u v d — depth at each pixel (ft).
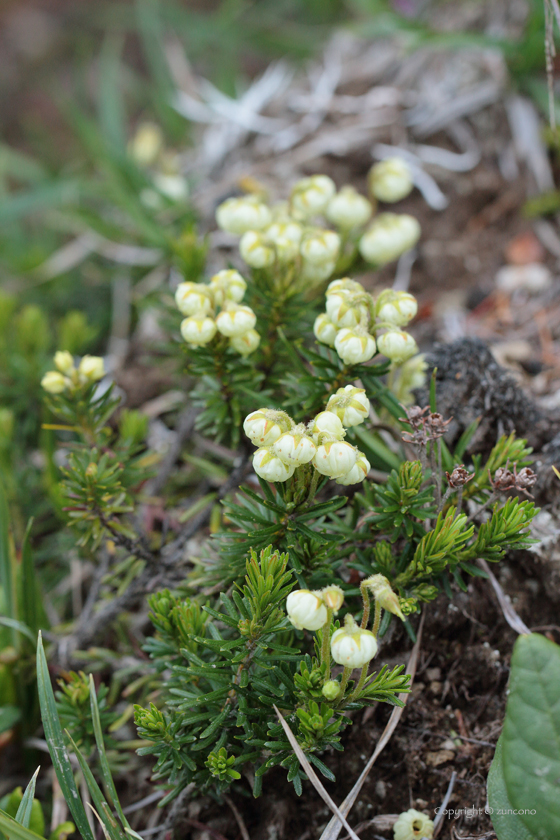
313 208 0.82
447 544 0.68
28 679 0.80
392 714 0.70
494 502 0.69
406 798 0.72
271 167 1.23
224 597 0.68
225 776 0.67
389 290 0.71
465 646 0.75
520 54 1.11
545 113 1.13
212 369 0.76
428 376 0.81
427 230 1.15
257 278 0.80
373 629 0.64
